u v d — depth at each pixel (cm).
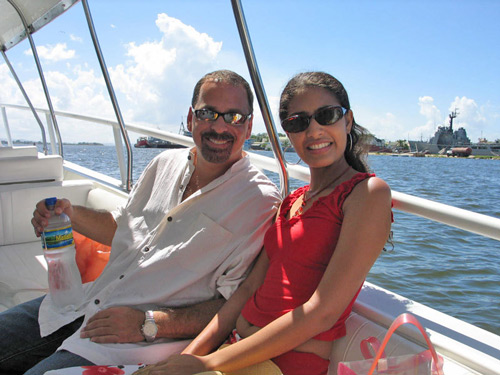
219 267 139
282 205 139
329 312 101
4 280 216
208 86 146
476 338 104
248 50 150
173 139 258
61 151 407
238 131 148
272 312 115
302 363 108
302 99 122
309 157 124
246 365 105
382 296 129
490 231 104
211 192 144
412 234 499
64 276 158
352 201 108
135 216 165
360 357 109
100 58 255
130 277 144
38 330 150
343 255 103
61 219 160
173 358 110
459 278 354
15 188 276
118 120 269
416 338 106
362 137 131
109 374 111
